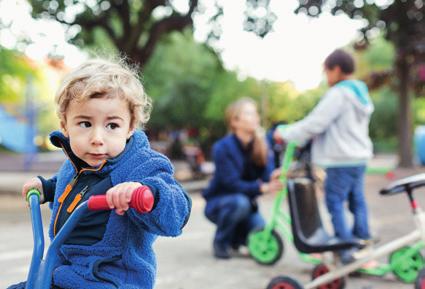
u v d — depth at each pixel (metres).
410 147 15.24
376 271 3.78
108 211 1.67
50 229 1.81
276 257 4.29
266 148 4.63
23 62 12.68
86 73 1.64
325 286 3.51
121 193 1.38
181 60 22.67
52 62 13.59
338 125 3.95
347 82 4.04
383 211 7.39
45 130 30.58
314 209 3.71
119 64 1.82
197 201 8.97
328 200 3.96
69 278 1.63
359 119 4.01
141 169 1.69
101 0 11.70
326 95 3.99
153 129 23.06
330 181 3.96
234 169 4.54
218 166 4.57
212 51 13.03
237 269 4.18
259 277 3.93
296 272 4.09
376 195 9.59
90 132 1.62
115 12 12.07
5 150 27.03
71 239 1.68
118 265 1.67
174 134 22.27
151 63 22.00
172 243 5.24
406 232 5.67
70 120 1.64
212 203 4.60
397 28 14.29
